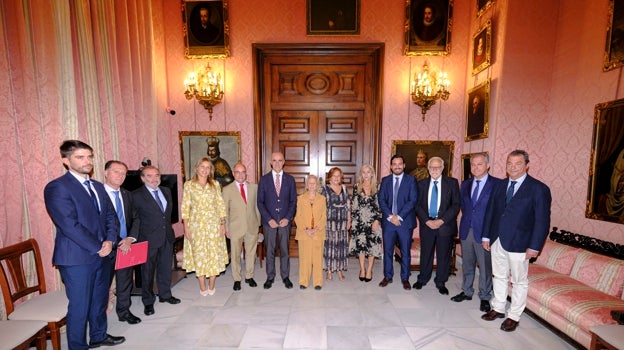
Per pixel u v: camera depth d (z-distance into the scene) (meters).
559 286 2.71
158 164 4.61
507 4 3.65
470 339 2.60
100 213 2.38
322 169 5.04
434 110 4.78
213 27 4.70
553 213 3.55
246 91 4.84
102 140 3.30
